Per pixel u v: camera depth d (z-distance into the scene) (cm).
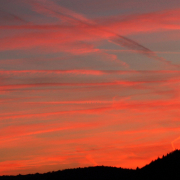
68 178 19012
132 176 18962
